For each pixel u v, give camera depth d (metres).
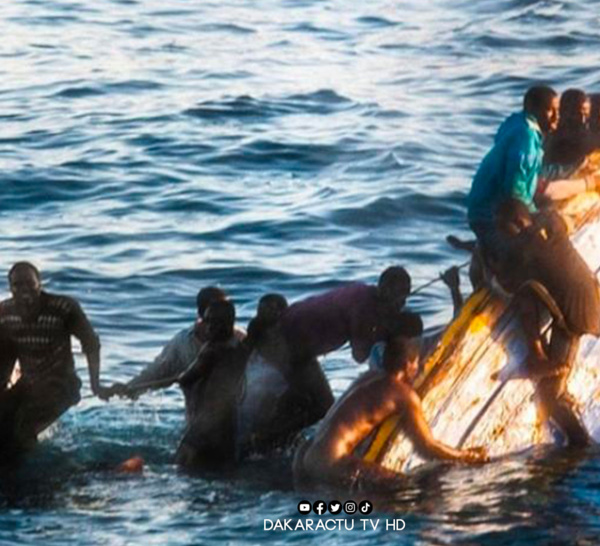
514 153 44.31
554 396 46.38
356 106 84.38
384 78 90.88
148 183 72.50
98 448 48.44
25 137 79.25
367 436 44.56
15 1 111.88
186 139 78.38
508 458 45.88
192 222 67.75
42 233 66.75
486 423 45.81
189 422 47.94
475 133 80.00
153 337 56.97
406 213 68.56
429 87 88.62
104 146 77.31
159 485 45.66
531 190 44.81
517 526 42.16
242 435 47.47
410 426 44.56
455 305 47.06
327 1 111.56
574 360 46.53
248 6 110.81
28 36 101.44
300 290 60.97
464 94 87.31
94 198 70.88
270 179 73.25
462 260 63.72
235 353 47.84
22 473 46.69
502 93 87.31
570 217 47.00
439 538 41.50
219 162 75.25
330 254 64.31
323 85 88.62
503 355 45.91
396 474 44.19
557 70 91.75
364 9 108.81
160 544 41.47
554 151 47.59
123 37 101.56
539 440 46.53
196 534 42.06
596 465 45.50
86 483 45.88
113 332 57.28
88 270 62.66
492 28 101.38
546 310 46.12
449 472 44.88
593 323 45.56
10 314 48.19
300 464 44.91
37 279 48.09
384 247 65.06
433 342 46.50
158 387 48.81
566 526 42.12
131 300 60.03
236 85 88.62
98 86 88.88
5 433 47.94
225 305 47.66
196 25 104.94
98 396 48.78
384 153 76.06
